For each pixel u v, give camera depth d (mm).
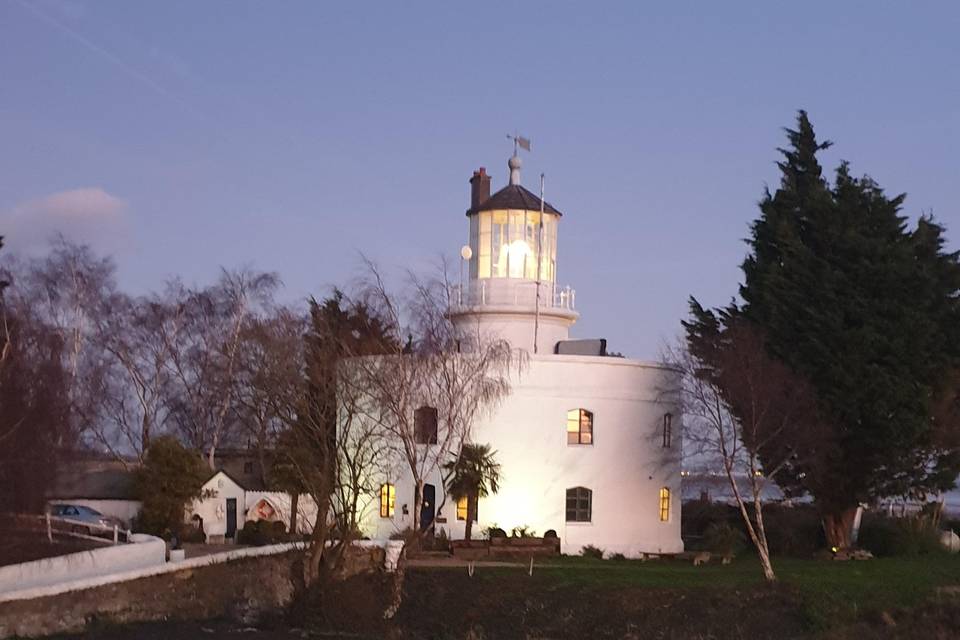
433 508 52781
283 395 46562
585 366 54844
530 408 53844
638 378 56062
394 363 48406
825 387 52500
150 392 71188
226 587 43719
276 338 52438
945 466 53688
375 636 39906
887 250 53062
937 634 37281
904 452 52062
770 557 52938
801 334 53719
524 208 60438
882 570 45656
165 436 61906
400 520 52875
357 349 49031
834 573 44312
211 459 68375
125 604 41281
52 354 43281
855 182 55781
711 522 60531
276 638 39031
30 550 42344
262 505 61125
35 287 65750
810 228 56781
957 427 52719
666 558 51938
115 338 69562
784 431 50750
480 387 51188
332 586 41562
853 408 51500
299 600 41500
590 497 54406
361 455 46188
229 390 66562
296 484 55719
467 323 59844
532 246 60750
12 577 38969
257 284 88625
